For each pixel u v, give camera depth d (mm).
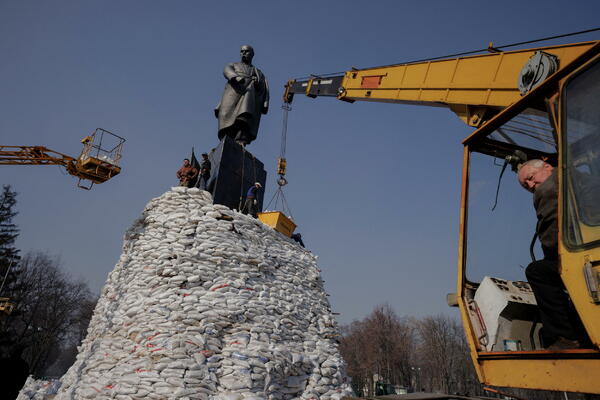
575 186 3113
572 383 2893
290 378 10664
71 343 69625
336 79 11430
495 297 3973
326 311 13891
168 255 11453
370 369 49344
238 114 17812
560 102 3459
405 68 8469
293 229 15570
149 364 9367
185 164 14648
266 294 11984
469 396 5336
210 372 9531
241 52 18938
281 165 16109
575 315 3285
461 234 4418
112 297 11984
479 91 6277
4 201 51531
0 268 45594
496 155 4793
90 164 20484
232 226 12867
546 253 3559
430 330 48625
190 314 10289
